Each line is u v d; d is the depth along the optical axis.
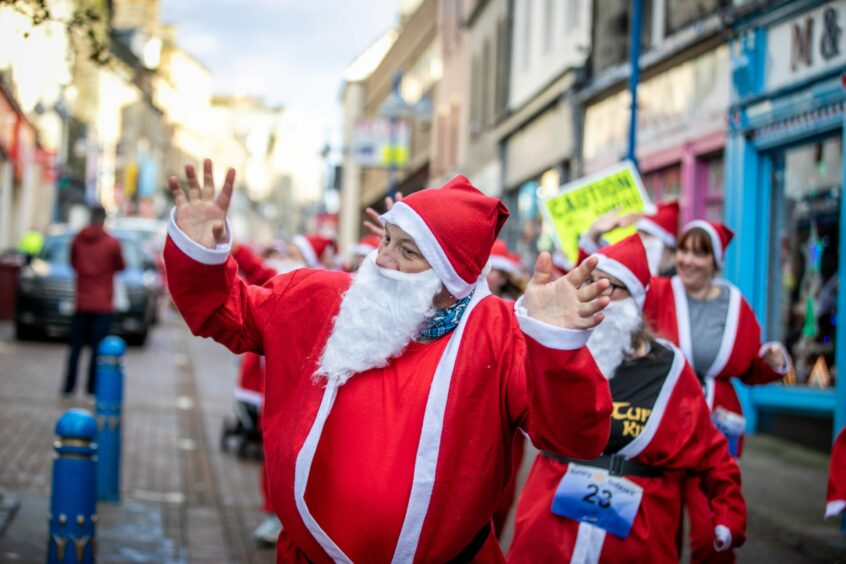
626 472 4.16
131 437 10.03
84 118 43.81
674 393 4.16
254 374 8.19
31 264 18.27
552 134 17.64
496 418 2.83
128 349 18.50
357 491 2.80
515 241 20.84
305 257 8.01
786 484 8.30
